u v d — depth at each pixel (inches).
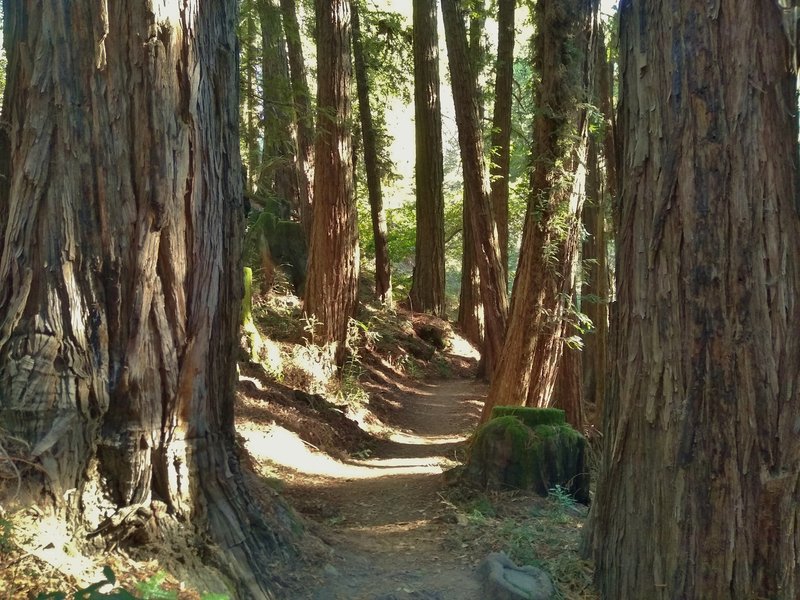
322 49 507.8
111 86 149.0
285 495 282.0
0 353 142.7
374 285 978.1
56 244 145.3
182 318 156.4
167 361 153.0
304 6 749.3
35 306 143.9
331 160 514.6
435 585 184.9
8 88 154.6
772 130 150.0
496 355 458.9
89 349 145.4
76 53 147.6
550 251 342.0
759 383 148.7
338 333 527.8
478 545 213.9
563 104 339.6
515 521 237.0
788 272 149.2
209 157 164.2
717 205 151.5
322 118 508.1
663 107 159.0
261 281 632.4
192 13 159.8
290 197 899.4
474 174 456.8
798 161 152.2
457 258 1413.6
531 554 202.5
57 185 146.2
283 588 164.7
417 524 244.8
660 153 159.6
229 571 151.2
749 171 149.6
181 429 155.3
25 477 133.4
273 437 368.5
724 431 150.9
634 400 168.6
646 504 164.6
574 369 389.7
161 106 152.4
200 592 138.3
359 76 802.8
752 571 149.0
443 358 820.6
